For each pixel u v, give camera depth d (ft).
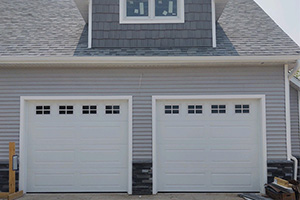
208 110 24.79
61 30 28.58
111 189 24.44
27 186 24.41
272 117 24.16
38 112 24.85
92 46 25.64
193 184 24.49
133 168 23.95
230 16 30.76
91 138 24.70
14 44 25.49
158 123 24.68
